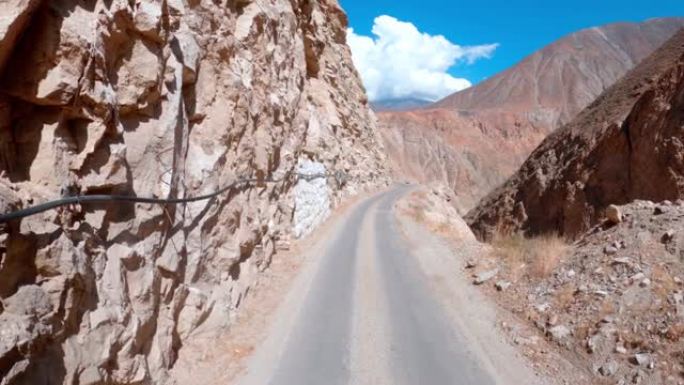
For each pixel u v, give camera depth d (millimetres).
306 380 7488
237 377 7590
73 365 4969
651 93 31406
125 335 5941
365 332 9312
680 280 8281
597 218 33531
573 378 7316
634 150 31375
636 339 7512
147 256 6895
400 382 7441
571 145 41406
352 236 19797
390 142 143000
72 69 5207
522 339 8805
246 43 12727
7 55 4680
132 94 6625
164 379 7035
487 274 12414
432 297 11438
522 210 42625
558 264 11297
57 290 4809
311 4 26359
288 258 15000
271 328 9508
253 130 12617
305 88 23406
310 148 22359
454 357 8273
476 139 162125
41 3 4902
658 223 10180
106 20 5801
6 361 4066
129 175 6695
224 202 10016
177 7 8289
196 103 9258
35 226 4664
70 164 5430
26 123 5102
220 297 9367
